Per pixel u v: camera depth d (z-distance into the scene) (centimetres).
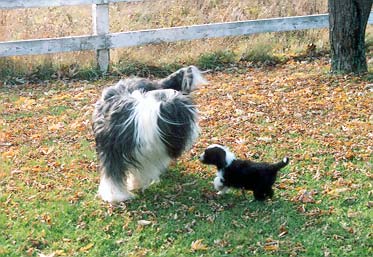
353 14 1000
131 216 611
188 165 712
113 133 598
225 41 1198
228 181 627
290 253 544
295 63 1126
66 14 1328
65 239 576
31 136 811
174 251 552
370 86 963
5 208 629
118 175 613
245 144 764
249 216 603
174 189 662
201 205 628
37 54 1066
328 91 950
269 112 871
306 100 913
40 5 1058
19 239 576
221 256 543
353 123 820
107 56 1095
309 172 690
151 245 564
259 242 559
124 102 605
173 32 1127
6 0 1039
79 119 869
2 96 970
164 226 590
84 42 1077
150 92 621
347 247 551
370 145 751
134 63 1104
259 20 1163
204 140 771
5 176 697
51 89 1005
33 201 642
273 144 765
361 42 1024
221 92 962
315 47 1184
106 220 606
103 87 1016
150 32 1112
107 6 1077
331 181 671
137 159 599
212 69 1109
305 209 614
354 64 1027
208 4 1379
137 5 1405
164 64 1113
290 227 583
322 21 1197
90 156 746
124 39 1098
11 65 1061
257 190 621
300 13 1319
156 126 579
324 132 796
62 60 1084
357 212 605
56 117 878
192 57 1133
